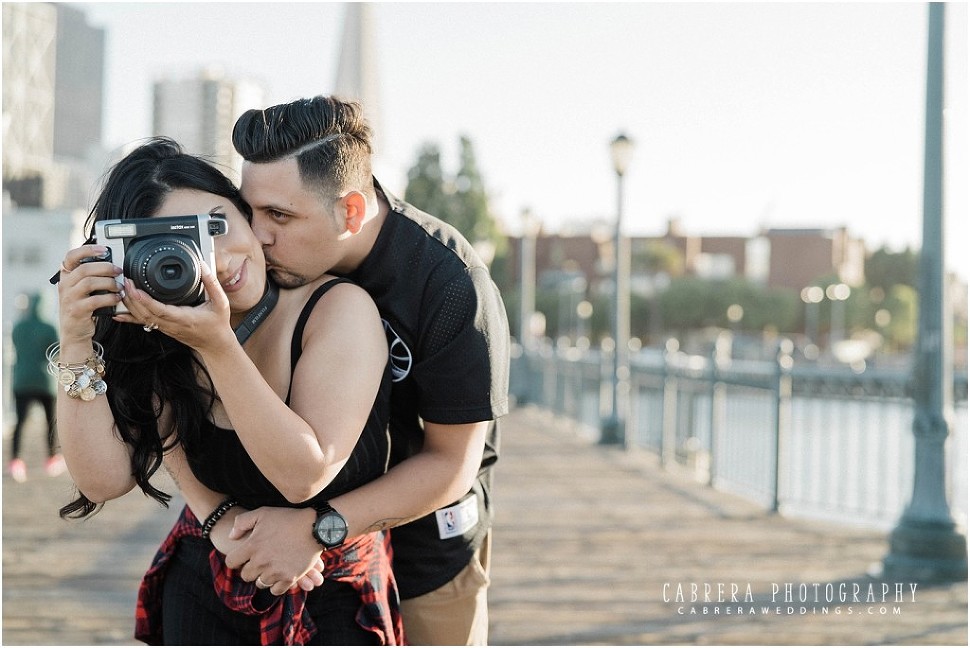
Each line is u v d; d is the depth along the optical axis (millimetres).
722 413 7051
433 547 1779
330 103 1499
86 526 5102
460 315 1591
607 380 9945
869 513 5684
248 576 1499
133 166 1477
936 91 4387
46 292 6730
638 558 4562
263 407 1358
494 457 1857
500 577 4203
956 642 3332
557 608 3725
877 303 77875
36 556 4438
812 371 5758
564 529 5250
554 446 9305
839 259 78562
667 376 7871
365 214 1526
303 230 1478
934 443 4305
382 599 1628
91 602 3713
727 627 3490
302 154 1456
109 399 1526
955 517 4281
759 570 4359
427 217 1673
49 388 6684
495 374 1616
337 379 1463
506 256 56844
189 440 1535
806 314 74125
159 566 1670
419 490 1579
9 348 9523
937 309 4320
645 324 72312
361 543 1617
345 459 1459
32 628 3367
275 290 1536
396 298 1608
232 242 1430
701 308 71188
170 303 1297
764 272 78375
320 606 1581
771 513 5785
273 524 1492
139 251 1312
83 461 1499
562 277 70812
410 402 1661
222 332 1320
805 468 6363
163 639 1709
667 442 7859
